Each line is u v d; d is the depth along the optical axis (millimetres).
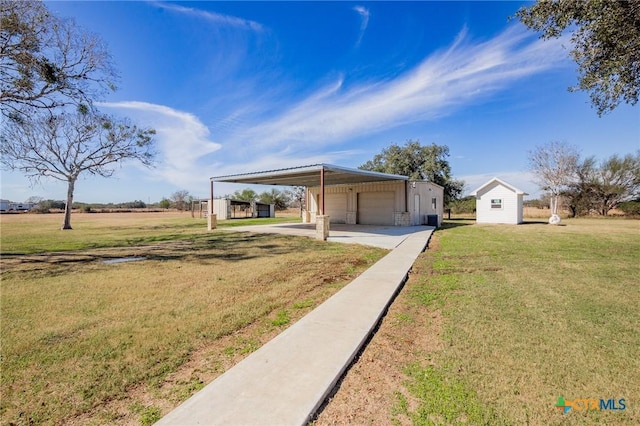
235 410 1893
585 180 24953
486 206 19047
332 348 2719
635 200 23938
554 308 3770
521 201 19156
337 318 3451
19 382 2311
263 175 13406
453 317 3521
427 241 10125
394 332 3193
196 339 3057
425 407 1971
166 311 3857
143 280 5457
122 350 2824
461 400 2033
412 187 17297
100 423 1877
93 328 3336
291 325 3348
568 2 4812
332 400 2070
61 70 8555
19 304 4160
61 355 2730
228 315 3703
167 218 30625
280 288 4895
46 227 19391
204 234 13875
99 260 7594
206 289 4863
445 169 25703
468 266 6273
